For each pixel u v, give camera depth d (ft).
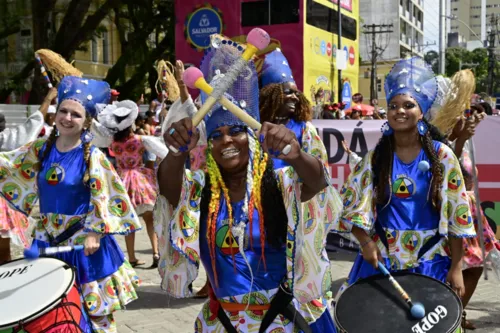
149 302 18.66
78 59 92.58
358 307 10.11
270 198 8.35
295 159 7.40
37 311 9.83
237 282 8.51
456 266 11.61
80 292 11.30
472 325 16.39
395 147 12.00
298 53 42.63
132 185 22.49
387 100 11.98
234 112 7.57
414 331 9.45
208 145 8.61
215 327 8.89
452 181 11.60
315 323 9.09
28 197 13.37
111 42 98.68
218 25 44.24
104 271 12.84
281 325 8.48
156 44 79.36
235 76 7.57
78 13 66.08
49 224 12.84
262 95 15.61
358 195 11.94
